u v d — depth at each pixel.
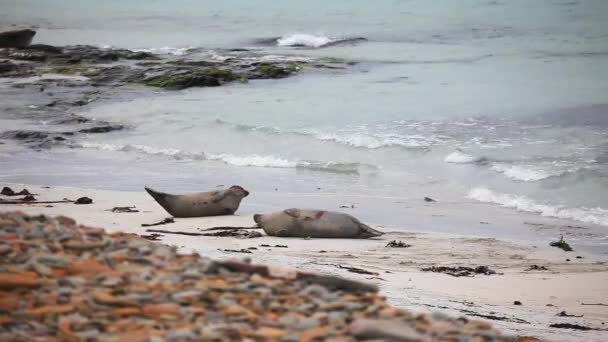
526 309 44.28
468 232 62.62
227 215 65.06
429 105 108.56
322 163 83.75
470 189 74.50
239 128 96.50
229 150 90.44
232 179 79.06
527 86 119.38
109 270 23.94
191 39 181.38
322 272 46.62
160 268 24.41
